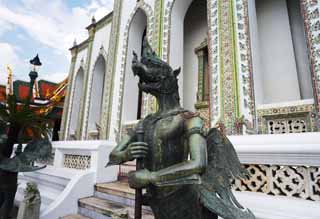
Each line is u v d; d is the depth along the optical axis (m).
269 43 6.36
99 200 4.24
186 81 8.23
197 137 1.51
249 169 2.72
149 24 8.00
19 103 4.11
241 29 5.23
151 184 1.51
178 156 1.61
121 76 8.66
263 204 2.40
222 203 1.38
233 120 4.79
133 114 8.52
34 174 6.08
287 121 4.58
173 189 1.50
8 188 3.81
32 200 3.69
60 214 4.01
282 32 6.23
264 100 5.97
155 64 1.76
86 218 3.89
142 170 1.52
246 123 4.63
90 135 10.65
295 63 5.83
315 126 4.21
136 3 8.86
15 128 3.89
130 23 9.00
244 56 5.04
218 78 5.27
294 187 2.40
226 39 5.37
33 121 4.02
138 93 8.93
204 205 1.38
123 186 4.41
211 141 1.67
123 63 8.74
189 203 1.50
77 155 5.46
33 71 6.46
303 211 2.16
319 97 4.02
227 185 1.51
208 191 1.43
